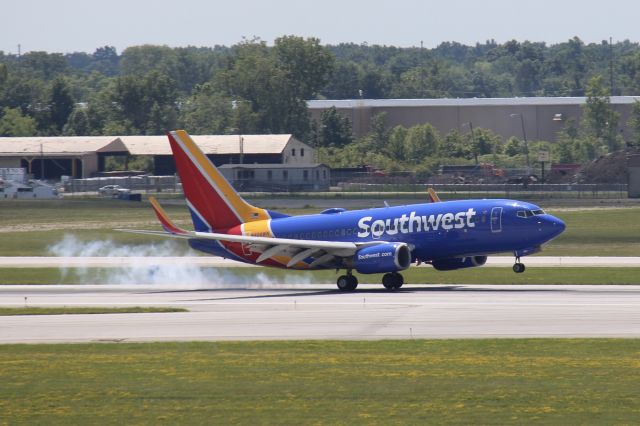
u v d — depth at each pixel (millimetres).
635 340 154625
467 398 118688
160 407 116938
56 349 156250
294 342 159125
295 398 120188
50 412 115375
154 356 148750
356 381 129000
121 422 110750
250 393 123125
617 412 110812
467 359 142125
